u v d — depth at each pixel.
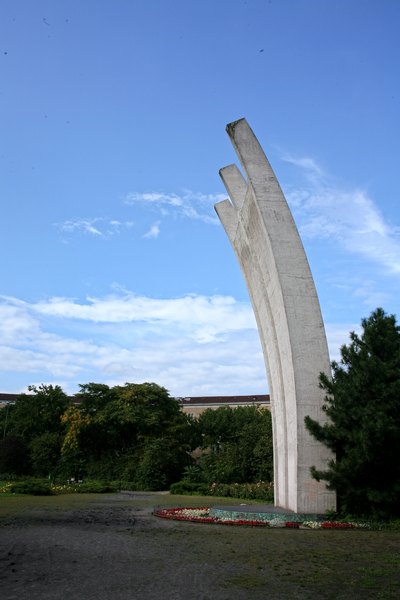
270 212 20.09
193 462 50.62
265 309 22.70
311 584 8.86
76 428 50.50
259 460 36.69
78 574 9.43
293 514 17.31
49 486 36.25
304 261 19.69
